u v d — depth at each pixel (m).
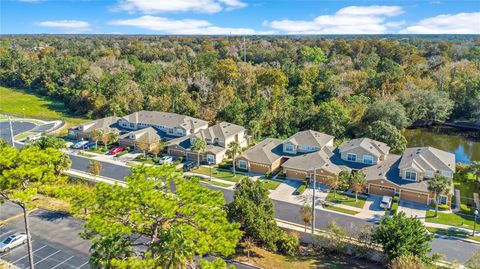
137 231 22.14
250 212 33.59
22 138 75.56
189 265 21.97
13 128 84.12
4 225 38.25
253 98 89.44
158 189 23.61
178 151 63.66
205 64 114.56
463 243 36.97
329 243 35.12
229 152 58.66
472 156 68.19
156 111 81.00
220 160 61.69
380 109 74.19
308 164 53.47
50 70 126.38
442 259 33.66
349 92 89.38
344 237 35.91
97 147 68.81
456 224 40.81
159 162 61.00
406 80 93.00
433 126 88.06
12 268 31.02
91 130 73.75
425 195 45.50
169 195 22.66
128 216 22.02
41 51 164.88
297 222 41.22
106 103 94.75
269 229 34.56
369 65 113.19
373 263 33.16
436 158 49.75
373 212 43.66
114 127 75.94
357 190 46.53
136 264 18.97
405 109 81.00
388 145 62.50
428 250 31.72
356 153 54.31
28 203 29.30
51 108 106.38
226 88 91.44
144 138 67.56
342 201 46.59
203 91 94.00
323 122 72.88
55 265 31.67
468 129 85.44
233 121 79.31
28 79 131.25
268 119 77.75
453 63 111.88
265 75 95.56
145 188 21.92
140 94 95.12
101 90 100.00
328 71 99.19
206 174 56.22
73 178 50.50
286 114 77.50
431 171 47.69
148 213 21.30
